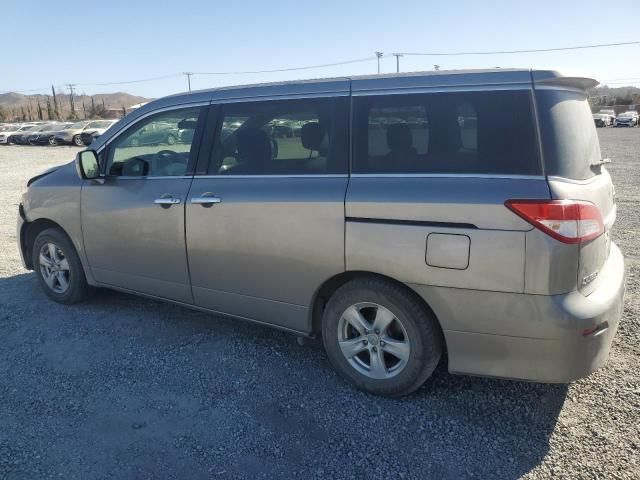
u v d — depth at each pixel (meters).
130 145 4.37
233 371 3.73
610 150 22.95
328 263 3.33
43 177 5.01
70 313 4.79
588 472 2.69
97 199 4.46
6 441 2.98
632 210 9.31
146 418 3.20
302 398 3.39
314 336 3.67
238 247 3.69
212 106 3.95
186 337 4.27
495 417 3.16
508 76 3.02
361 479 2.68
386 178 3.19
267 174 3.60
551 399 3.33
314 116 3.49
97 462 2.81
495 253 2.84
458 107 3.08
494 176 2.91
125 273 4.44
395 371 3.29
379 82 3.35
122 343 4.18
